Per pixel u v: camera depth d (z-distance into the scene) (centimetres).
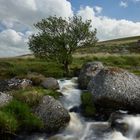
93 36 3881
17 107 1984
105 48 9638
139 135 1884
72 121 2081
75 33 3788
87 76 2872
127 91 2141
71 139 1886
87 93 2378
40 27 3812
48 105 2014
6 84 2606
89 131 1970
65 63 3844
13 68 4047
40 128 1909
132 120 2003
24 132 1872
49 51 3800
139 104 2116
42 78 2855
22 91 2327
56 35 3778
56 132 1947
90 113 2155
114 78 2214
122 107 2127
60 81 3203
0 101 2022
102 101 2153
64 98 2444
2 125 1794
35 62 4938
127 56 5672
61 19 3788
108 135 1894
